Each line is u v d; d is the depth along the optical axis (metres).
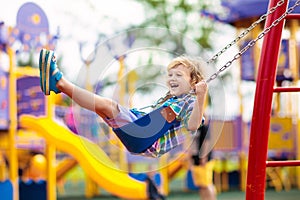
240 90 12.93
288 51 12.83
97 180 9.38
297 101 12.57
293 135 12.52
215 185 13.92
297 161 4.55
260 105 4.49
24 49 9.45
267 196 12.05
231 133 12.55
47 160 9.95
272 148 12.33
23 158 11.23
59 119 10.68
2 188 9.13
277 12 4.50
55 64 3.91
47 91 3.89
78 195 13.13
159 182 10.54
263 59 4.52
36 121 9.62
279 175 13.58
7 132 9.64
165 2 19.28
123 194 9.40
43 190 10.45
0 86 9.05
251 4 12.72
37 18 9.56
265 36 4.54
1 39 9.01
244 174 13.73
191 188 13.47
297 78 12.85
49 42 9.65
